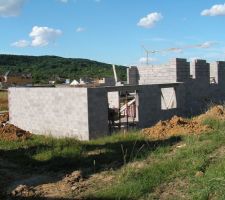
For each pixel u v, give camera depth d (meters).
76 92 16.80
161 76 25.47
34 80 80.75
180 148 10.60
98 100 16.78
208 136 11.55
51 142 14.53
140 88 19.05
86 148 13.13
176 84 21.78
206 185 7.31
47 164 11.43
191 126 13.98
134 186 7.99
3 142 15.18
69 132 17.31
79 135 16.84
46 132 18.41
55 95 17.84
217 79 27.36
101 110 16.88
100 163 10.81
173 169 8.76
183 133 13.18
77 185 9.05
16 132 16.28
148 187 7.92
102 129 16.92
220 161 8.59
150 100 19.64
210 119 14.67
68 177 9.73
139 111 19.11
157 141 12.50
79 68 116.94
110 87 17.31
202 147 9.98
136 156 10.52
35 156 12.29
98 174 9.73
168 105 23.08
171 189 7.76
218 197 6.80
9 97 20.80
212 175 7.64
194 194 7.12
